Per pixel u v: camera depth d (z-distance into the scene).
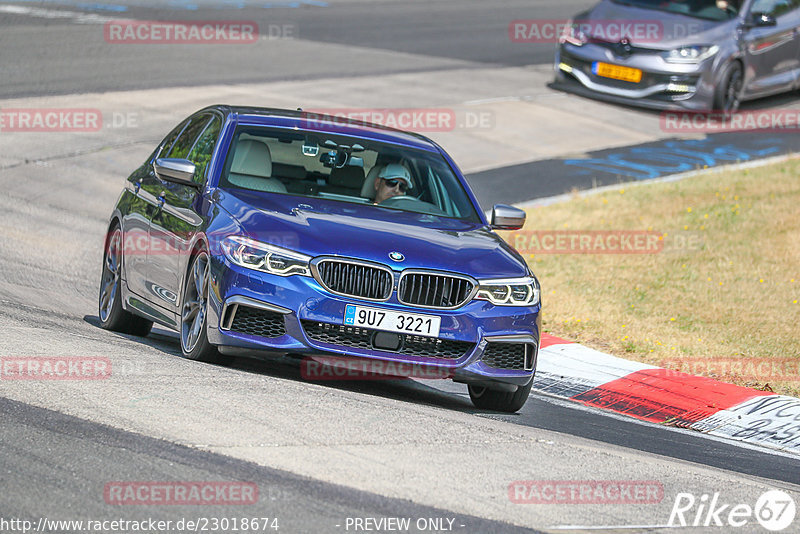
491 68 86.06
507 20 107.81
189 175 28.50
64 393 22.25
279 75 77.69
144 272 30.67
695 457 26.59
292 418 22.16
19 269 40.28
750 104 79.06
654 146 69.00
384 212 28.73
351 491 18.52
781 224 52.41
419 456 20.89
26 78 70.94
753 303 42.78
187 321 27.72
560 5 117.25
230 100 69.69
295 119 31.78
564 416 29.70
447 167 31.84
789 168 62.31
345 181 29.70
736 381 34.56
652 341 38.16
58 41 81.81
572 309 41.72
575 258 48.72
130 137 62.41
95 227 48.97
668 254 48.94
